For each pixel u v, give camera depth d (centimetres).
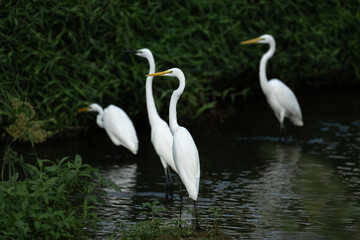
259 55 2016
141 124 1709
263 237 786
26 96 1338
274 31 2111
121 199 976
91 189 761
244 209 920
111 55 1561
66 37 1562
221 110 1880
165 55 1639
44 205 739
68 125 1482
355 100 2162
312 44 2177
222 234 780
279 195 1004
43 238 703
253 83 2167
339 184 1080
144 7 1733
